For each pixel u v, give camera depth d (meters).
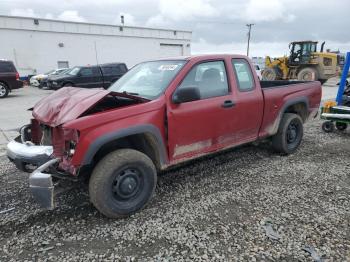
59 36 33.12
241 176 4.43
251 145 5.89
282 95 5.04
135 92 3.86
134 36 38.78
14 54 30.66
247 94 4.46
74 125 2.93
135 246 2.84
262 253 2.70
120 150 3.29
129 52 38.81
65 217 3.37
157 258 2.66
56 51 33.16
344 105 7.43
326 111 7.13
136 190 3.39
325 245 2.79
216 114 4.03
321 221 3.19
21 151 3.34
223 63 4.28
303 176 4.41
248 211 3.42
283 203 3.60
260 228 3.08
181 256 2.68
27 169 3.44
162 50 42.03
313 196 3.77
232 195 3.82
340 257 2.62
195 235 2.98
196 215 3.36
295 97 5.28
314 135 6.92
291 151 5.39
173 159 3.73
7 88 16.66
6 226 3.19
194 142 3.88
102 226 3.18
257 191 3.93
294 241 2.86
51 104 3.51
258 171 4.62
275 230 3.04
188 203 3.64
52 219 3.33
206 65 4.06
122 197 3.30
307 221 3.19
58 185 3.41
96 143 3.01
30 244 2.89
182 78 3.75
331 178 4.33
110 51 37.22
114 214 3.24
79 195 3.87
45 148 3.27
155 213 3.42
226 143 4.32
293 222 3.18
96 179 3.11
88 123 2.99
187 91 3.50
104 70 18.89
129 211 3.32
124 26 37.66
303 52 20.92
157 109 3.46
